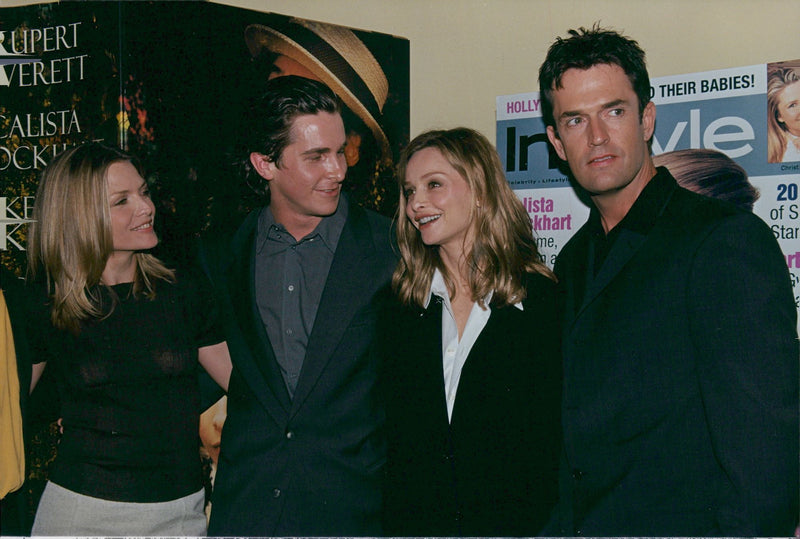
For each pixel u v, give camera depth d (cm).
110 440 170
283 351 182
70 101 214
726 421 122
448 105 296
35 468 222
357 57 266
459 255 167
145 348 177
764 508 117
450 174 161
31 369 180
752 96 214
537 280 165
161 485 173
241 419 183
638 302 140
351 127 263
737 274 125
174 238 212
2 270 181
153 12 211
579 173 152
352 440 177
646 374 138
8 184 225
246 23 236
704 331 128
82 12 211
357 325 179
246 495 177
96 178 171
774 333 121
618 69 147
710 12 247
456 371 160
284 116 175
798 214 208
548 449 154
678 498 135
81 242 170
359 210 195
